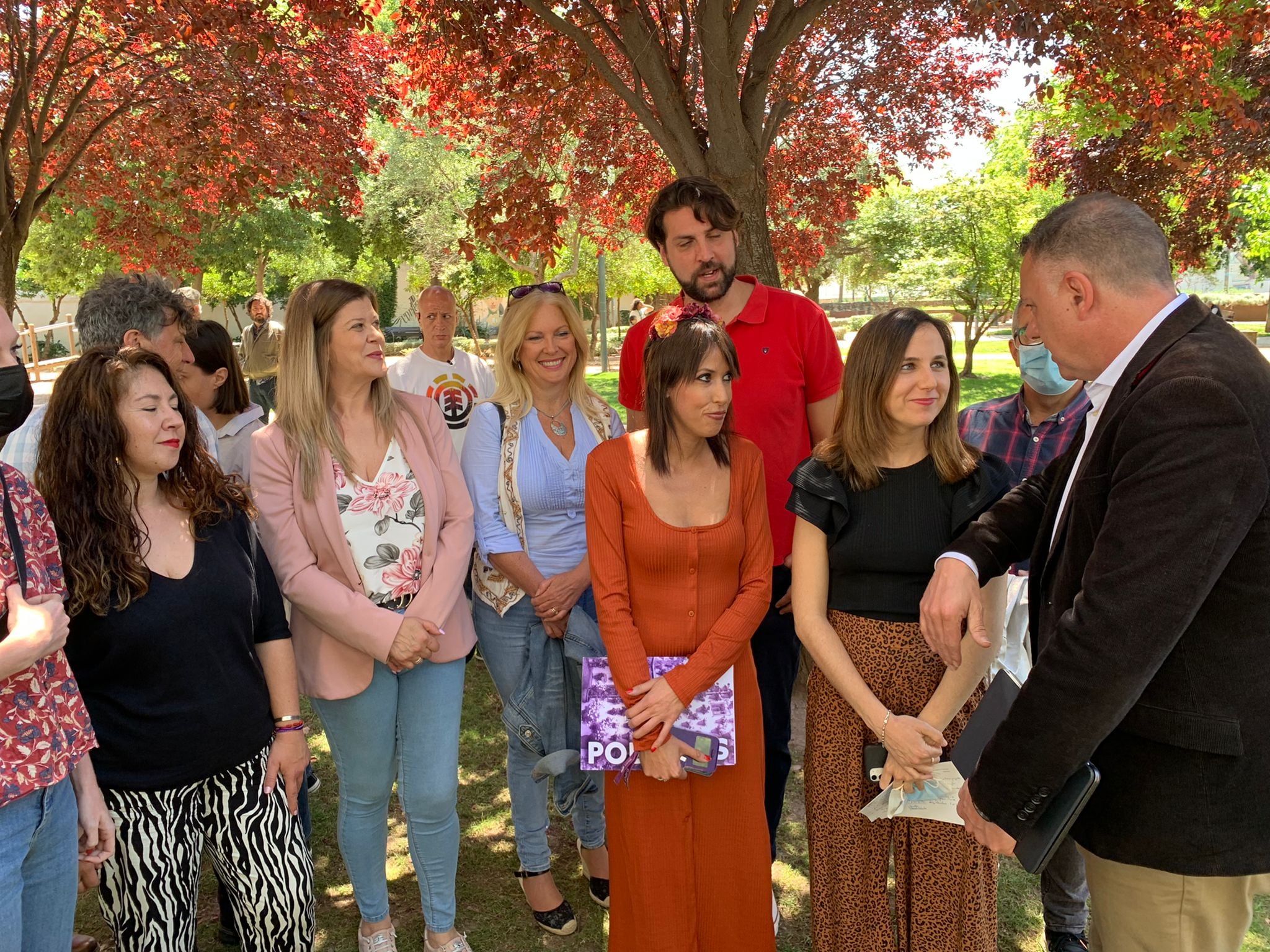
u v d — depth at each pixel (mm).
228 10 5637
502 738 4266
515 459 2777
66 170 8078
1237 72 7699
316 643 2482
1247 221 12234
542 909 2861
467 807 3635
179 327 2812
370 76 8156
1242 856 1549
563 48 5945
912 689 2215
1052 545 1811
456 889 3070
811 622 2275
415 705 2568
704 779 2330
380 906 2684
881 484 2223
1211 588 1456
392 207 22109
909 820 2244
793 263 8797
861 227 24375
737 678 2379
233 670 2158
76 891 1826
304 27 6480
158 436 2033
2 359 1764
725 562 2322
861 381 2184
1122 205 1645
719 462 2369
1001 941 2768
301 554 2453
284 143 7684
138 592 2012
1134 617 1437
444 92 6906
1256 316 32781
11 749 1620
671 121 4930
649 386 2285
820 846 2322
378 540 2506
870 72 7270
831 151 8000
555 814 3584
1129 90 5625
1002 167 18766
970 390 16531
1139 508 1463
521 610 2787
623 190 7945
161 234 10594
